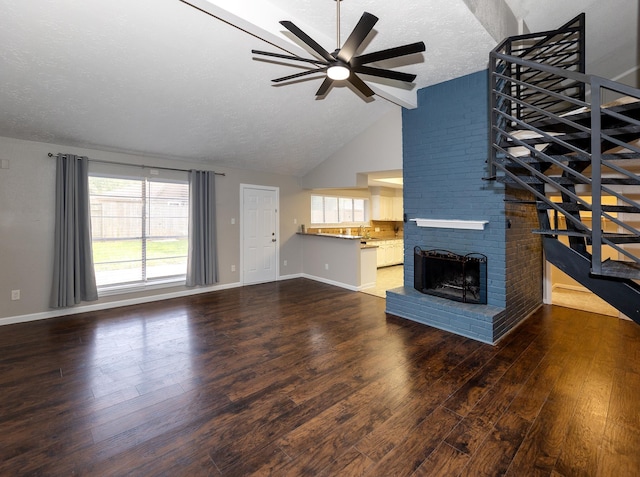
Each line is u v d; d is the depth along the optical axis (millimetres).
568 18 3412
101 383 2582
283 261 6688
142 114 3852
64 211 4098
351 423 2086
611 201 4730
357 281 5730
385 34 2809
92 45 2781
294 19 2658
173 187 5227
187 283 5254
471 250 3766
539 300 4570
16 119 3549
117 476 1667
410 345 3295
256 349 3230
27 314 3994
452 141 3871
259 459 1785
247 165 5883
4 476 1661
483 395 2391
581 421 2084
